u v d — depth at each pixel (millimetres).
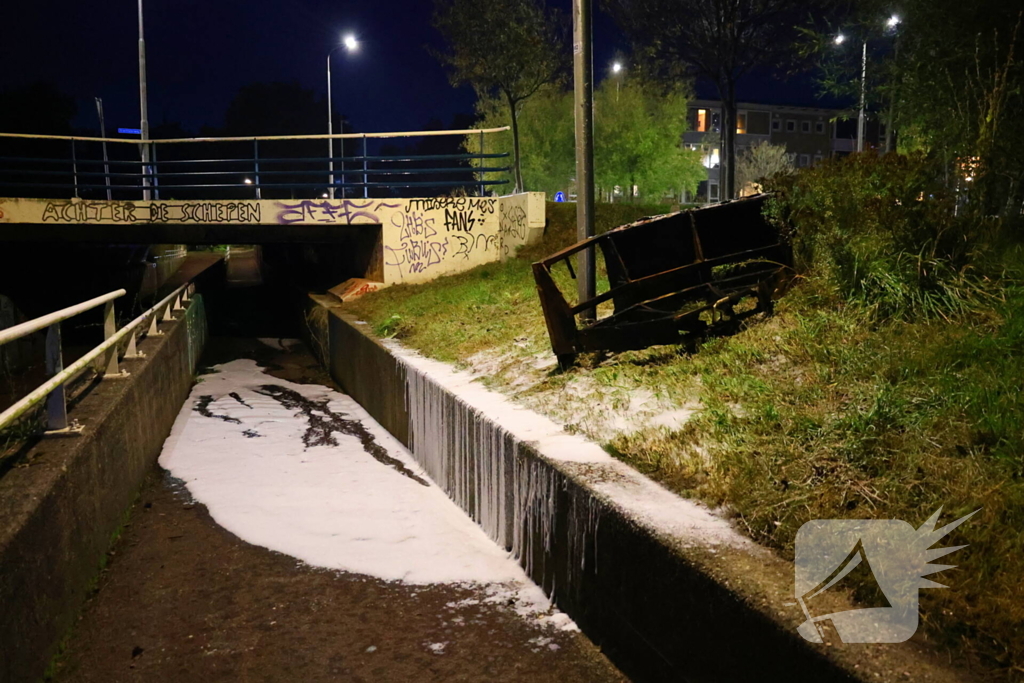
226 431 10289
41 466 4766
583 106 7910
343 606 5160
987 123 6121
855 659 2676
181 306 15055
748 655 3100
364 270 19094
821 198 6602
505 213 16953
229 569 5773
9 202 17422
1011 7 6715
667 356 6621
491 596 5188
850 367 5094
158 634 4840
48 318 4891
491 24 18422
